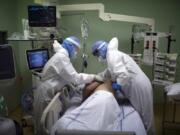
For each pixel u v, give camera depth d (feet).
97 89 7.62
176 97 8.13
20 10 11.78
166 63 9.52
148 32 10.03
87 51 12.07
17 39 9.01
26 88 12.24
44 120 6.72
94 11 11.59
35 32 9.63
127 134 4.44
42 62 9.30
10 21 11.01
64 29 11.62
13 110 11.41
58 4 11.19
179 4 11.14
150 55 10.07
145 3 11.31
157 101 12.06
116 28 11.68
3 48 5.78
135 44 11.46
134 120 6.76
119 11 11.51
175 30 11.41
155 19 11.43
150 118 7.93
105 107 6.48
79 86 8.69
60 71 8.27
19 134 6.37
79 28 11.84
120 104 7.97
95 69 12.24
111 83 8.01
